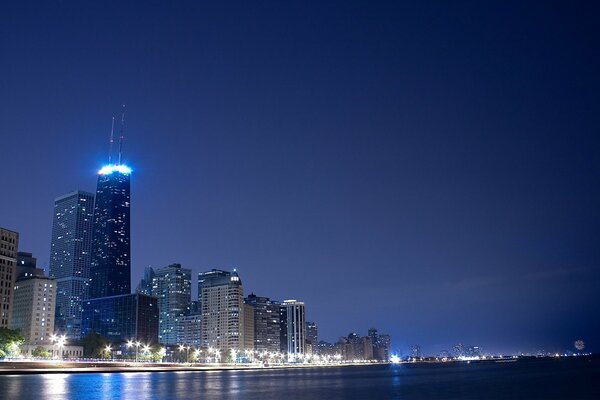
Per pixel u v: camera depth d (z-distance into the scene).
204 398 125.94
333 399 130.62
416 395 145.50
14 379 183.75
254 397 131.62
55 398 118.25
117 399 118.88
